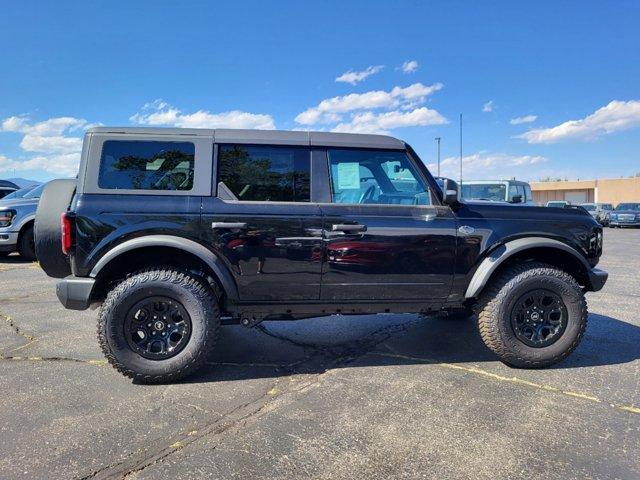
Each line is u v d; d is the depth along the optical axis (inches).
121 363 137.3
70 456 101.6
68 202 150.4
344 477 94.7
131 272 147.8
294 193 146.7
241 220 140.9
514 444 107.1
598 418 119.6
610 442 108.0
